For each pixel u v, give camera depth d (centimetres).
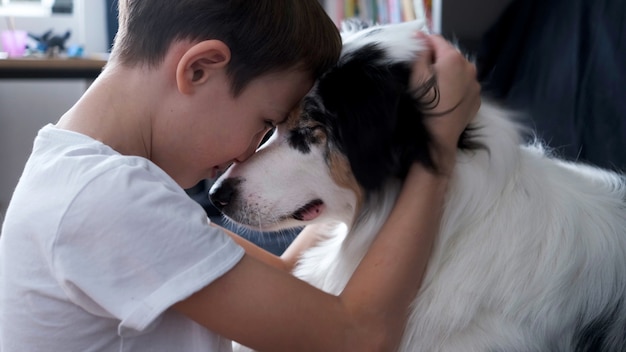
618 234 115
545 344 106
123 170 84
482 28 190
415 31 114
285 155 116
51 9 290
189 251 83
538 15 187
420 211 100
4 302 89
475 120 111
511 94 184
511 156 111
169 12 93
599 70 163
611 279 111
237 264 86
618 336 111
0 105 284
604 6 166
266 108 101
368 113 107
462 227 109
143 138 96
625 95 152
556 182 118
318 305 89
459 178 108
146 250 81
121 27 100
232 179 116
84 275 80
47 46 246
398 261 96
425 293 108
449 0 186
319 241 136
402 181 108
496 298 107
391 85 106
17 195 89
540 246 109
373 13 224
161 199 83
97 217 81
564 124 167
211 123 96
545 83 177
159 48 93
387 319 94
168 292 81
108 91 96
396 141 105
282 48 97
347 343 90
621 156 150
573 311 108
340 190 116
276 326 86
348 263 119
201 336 92
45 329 87
